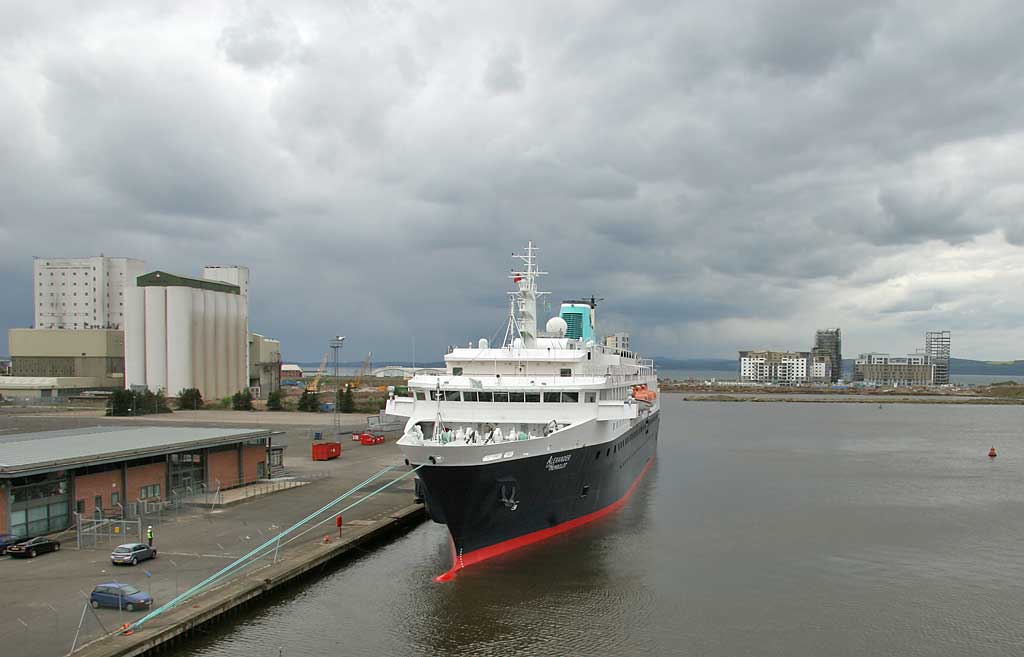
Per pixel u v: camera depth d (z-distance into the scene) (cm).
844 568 4491
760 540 5109
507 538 4453
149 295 16775
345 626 3450
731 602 3869
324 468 7731
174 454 5778
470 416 4722
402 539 5009
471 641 3331
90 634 2947
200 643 3222
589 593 3934
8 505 4331
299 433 11450
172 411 15288
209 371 17625
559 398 4688
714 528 5412
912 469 8769
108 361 18900
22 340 18700
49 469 4522
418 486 5719
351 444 10106
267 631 3372
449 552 4666
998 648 3347
